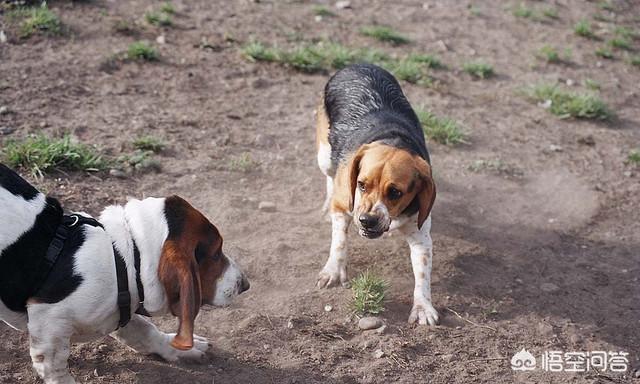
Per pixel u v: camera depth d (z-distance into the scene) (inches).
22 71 398.6
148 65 430.6
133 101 390.0
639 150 415.8
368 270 286.4
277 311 257.8
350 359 239.0
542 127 431.8
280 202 325.4
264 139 372.8
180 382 219.9
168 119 377.7
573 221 342.3
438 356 244.7
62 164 317.4
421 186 250.1
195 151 353.1
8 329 233.0
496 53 532.4
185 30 484.1
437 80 471.8
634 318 276.7
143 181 320.5
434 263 293.7
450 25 567.8
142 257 191.2
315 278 277.1
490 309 270.5
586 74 521.7
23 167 313.4
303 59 453.1
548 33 583.2
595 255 317.1
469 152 390.0
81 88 393.1
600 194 368.2
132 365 224.4
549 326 264.5
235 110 398.6
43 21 442.3
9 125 346.3
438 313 263.3
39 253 187.8
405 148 263.3
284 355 237.6
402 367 237.0
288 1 561.0
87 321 191.9
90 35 452.1
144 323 220.5
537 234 327.6
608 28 612.7
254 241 295.0
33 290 188.1
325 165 305.7
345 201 266.8
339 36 515.5
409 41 524.4
